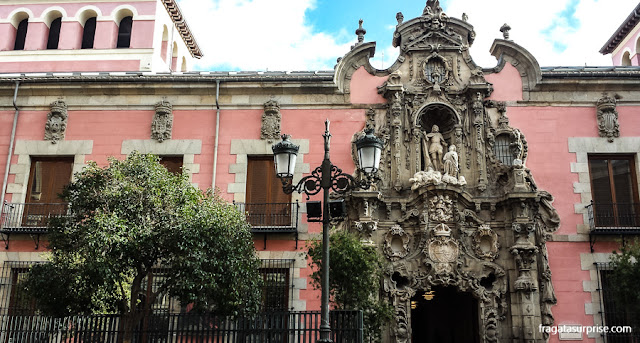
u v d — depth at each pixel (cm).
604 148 1827
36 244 1773
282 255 1742
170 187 1366
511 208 1723
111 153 1877
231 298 1305
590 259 1728
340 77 1900
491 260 1712
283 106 1895
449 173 1772
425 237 1712
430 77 1897
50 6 2791
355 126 1866
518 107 1864
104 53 2717
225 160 1853
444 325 2405
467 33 1934
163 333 1495
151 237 1277
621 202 1805
